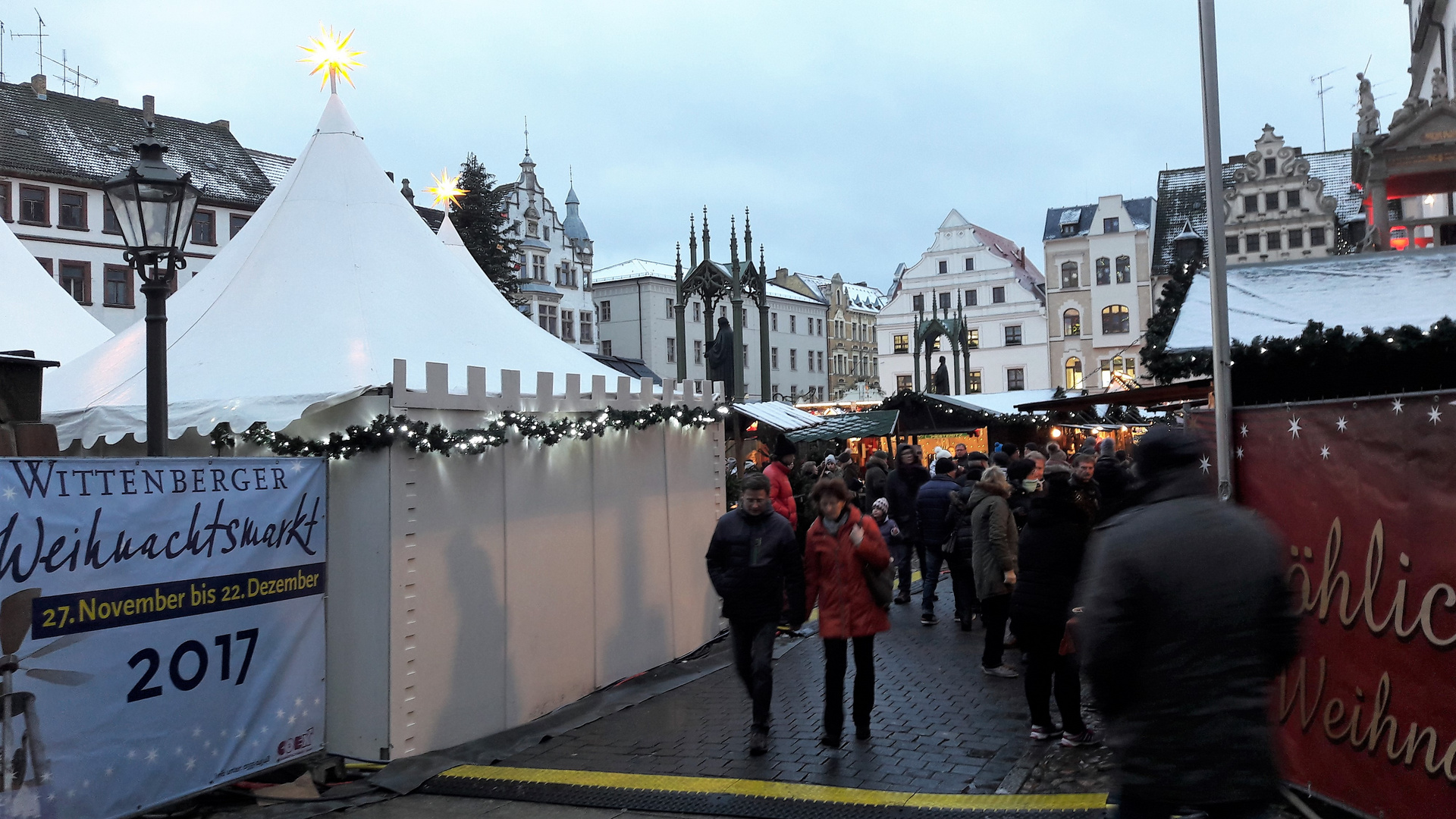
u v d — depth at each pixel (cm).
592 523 848
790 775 599
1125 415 2648
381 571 649
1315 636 491
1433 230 1185
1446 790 407
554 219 5866
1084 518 631
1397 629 435
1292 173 4859
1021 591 638
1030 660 640
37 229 3772
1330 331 596
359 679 654
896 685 810
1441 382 685
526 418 757
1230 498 556
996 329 6750
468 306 892
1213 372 686
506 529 749
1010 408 2533
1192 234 1432
